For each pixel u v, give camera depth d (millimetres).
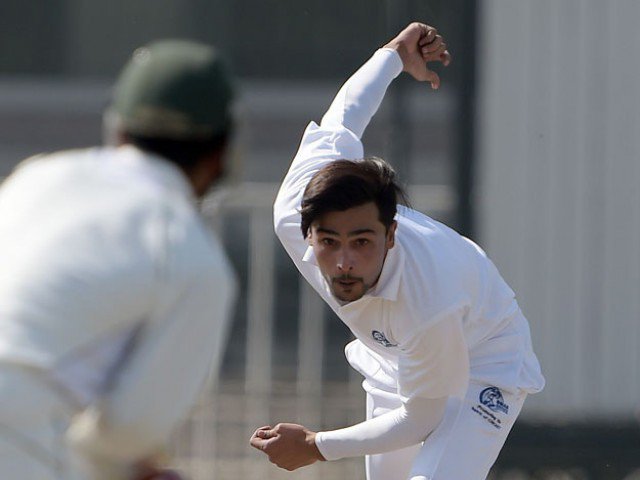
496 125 22406
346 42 47625
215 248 8664
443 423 13047
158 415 8297
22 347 8195
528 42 22250
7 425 8211
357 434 13047
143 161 8680
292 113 47156
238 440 22672
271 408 22938
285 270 29406
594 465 22656
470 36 22406
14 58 48844
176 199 8656
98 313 8258
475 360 13328
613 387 22547
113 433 8227
